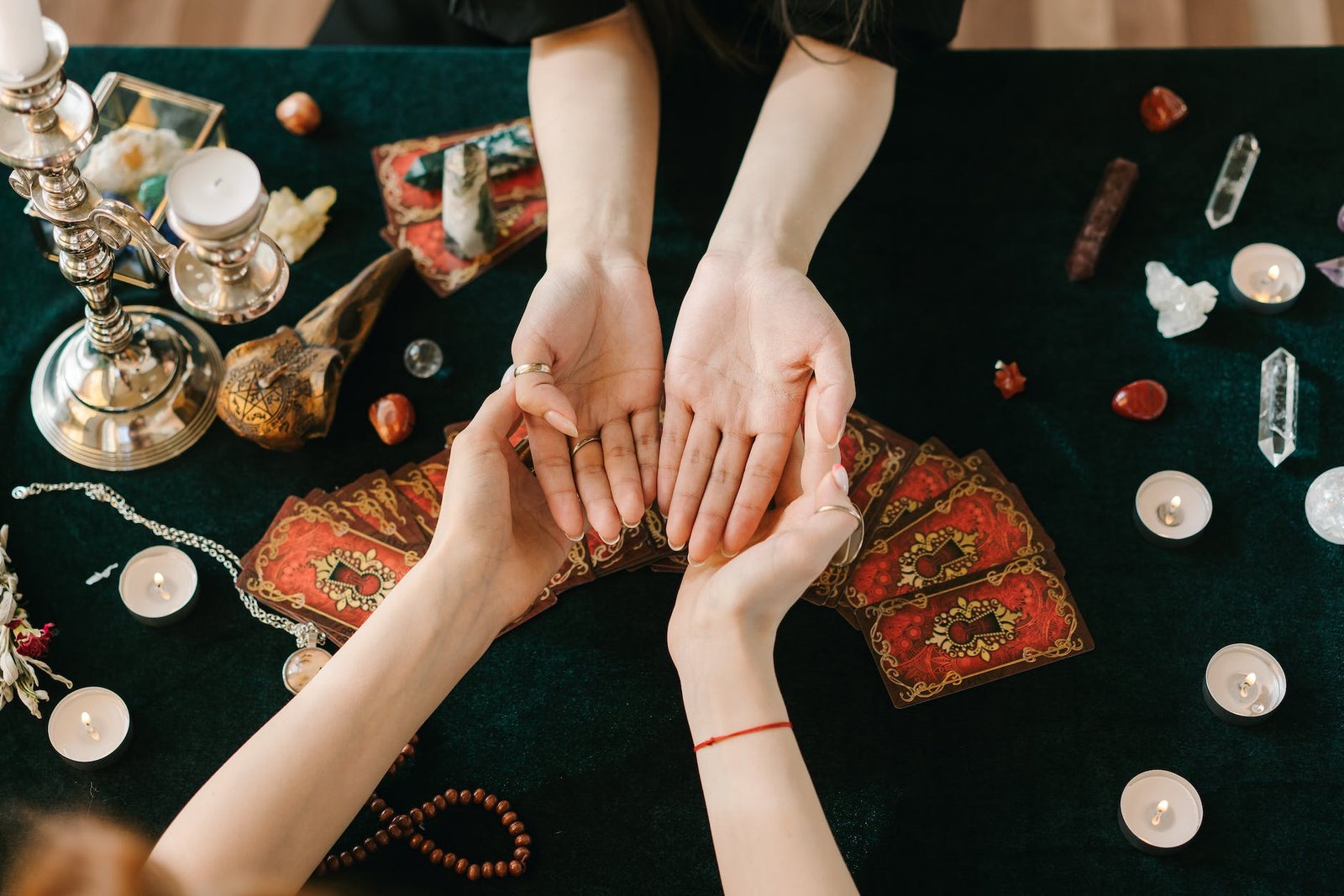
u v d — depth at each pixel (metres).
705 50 1.61
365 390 1.43
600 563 1.32
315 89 1.60
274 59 1.61
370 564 1.33
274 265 0.99
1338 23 2.43
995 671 1.28
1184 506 1.36
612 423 1.25
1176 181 1.55
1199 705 1.27
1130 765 1.24
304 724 1.05
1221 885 1.19
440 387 1.43
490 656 1.29
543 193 1.54
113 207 1.01
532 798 1.22
